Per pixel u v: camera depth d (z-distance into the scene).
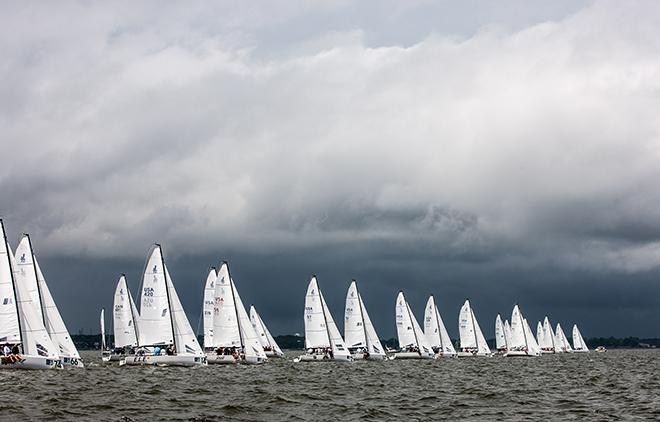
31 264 71.31
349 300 112.62
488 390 56.59
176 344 82.81
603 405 45.31
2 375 60.66
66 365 71.31
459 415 40.50
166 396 48.47
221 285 91.00
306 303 105.44
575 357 176.25
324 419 38.25
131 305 111.69
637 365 114.94
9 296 63.91
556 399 49.34
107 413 39.19
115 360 108.69
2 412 38.38
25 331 65.06
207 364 86.00
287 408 42.78
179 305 83.56
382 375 76.44
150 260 81.81
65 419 36.59
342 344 106.75
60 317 73.44
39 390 49.66
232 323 90.88
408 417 39.56
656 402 46.84
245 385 58.78
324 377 71.44
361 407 43.56
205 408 42.03
